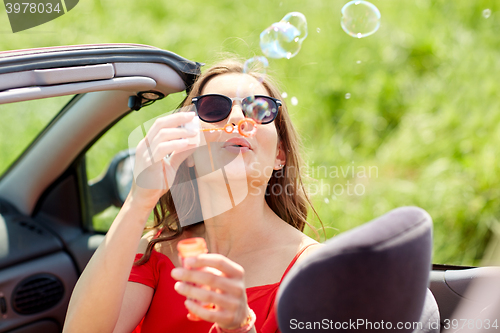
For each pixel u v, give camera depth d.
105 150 1.91
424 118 3.92
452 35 4.68
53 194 1.96
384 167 3.54
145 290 1.30
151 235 1.43
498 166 3.23
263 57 1.40
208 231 1.33
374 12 1.63
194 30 4.82
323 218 2.85
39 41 4.57
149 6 5.42
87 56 1.13
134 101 1.39
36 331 1.79
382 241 0.77
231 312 0.85
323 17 4.89
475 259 2.81
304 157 1.62
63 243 1.92
